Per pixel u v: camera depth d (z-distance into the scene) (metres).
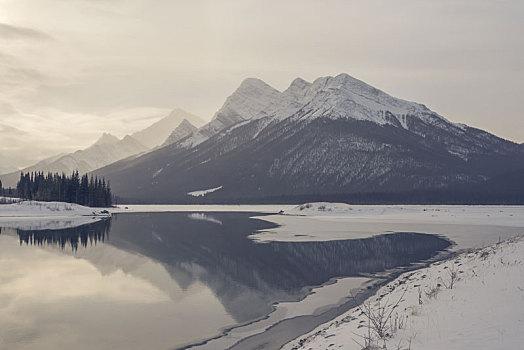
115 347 18.92
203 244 55.31
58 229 78.94
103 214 137.50
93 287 30.61
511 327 13.58
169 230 77.12
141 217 123.69
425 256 43.56
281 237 63.38
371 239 59.53
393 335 14.80
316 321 22.30
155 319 23.08
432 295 19.98
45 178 190.62
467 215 114.12
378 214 128.12
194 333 20.75
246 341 19.50
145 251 48.81
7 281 32.66
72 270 37.28
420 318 16.50
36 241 59.09
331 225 86.62
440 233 65.75
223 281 32.56
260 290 29.62
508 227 75.12
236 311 24.56
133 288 30.33
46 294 28.58
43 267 38.72
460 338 13.34
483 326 14.11
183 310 24.81
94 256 45.25
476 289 19.28
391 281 31.36
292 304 25.88
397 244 53.34
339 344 15.20
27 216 120.38
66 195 167.75
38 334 20.61
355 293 28.23
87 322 22.47
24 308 25.20
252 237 63.56
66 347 18.89
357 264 39.56
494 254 27.52
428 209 141.38
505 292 17.77
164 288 30.33
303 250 49.19
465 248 48.00
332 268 37.69
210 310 24.75
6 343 19.42
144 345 19.17
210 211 173.00
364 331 16.23
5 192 196.88
